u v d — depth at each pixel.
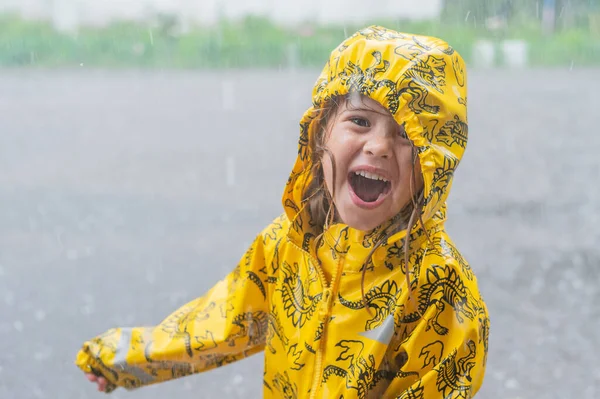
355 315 1.42
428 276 1.36
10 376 3.03
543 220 5.16
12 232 5.05
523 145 8.12
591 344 3.26
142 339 1.70
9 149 8.16
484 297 3.80
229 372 3.11
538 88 13.84
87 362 1.72
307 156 1.52
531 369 3.06
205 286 4.03
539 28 18.59
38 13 22.75
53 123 10.09
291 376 1.50
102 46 21.23
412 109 1.33
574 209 5.45
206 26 22.41
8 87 14.93
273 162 7.27
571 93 12.91
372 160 1.34
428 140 1.33
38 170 7.07
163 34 22.12
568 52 18.64
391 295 1.39
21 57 20.53
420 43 1.38
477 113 10.64
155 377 1.71
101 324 3.53
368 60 1.37
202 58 20.34
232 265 4.36
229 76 17.02
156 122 10.09
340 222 1.48
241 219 5.32
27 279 4.12
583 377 2.99
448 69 1.37
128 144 8.42
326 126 1.45
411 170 1.35
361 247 1.43
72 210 5.61
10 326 3.50
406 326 1.37
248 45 20.47
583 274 4.09
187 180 6.57
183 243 4.79
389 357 1.39
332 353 1.43
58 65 20.34
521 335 3.38
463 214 5.36
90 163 7.37
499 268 4.19
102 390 1.73
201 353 1.67
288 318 1.53
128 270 4.27
